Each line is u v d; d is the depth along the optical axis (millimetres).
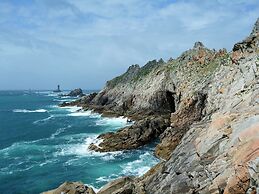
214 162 17797
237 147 17062
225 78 43875
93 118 88688
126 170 38250
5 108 138250
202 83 56625
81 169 39469
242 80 34969
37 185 35188
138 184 24109
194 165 19484
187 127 48156
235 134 18656
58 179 36594
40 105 156375
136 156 44281
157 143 50938
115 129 68125
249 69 35125
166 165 23750
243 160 14961
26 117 100562
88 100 127500
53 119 92688
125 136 50656
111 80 116562
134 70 110312
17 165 42531
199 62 73812
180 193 18078
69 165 41438
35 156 47000
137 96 88938
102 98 112312
